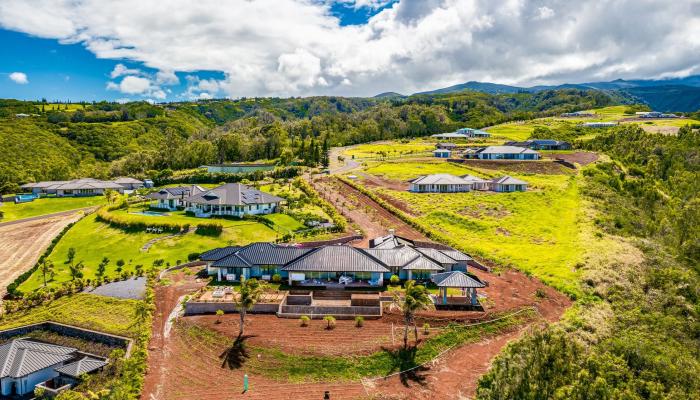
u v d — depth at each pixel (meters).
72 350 62.94
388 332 63.97
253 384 55.03
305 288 77.62
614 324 68.12
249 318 67.50
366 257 80.88
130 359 57.03
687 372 54.16
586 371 46.28
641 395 48.97
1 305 79.19
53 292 79.69
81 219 131.38
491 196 136.62
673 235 116.31
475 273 87.19
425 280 82.56
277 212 126.75
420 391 54.09
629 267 87.06
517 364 47.72
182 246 101.88
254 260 82.12
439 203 131.38
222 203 120.69
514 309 70.94
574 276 83.38
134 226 113.00
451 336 63.62
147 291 75.94
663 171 182.75
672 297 77.75
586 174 159.25
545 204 129.62
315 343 61.28
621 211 129.88
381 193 142.62
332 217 119.62
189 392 53.50
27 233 124.25
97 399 50.91
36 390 54.75
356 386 54.94
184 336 63.53
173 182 176.50
